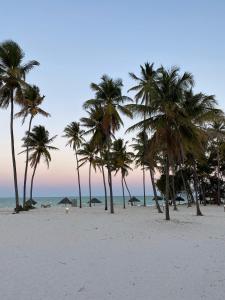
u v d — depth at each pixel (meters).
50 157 50.81
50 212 38.31
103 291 8.02
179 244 15.04
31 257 11.77
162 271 9.96
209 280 8.98
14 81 34.69
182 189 67.50
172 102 25.48
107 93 37.41
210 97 31.11
